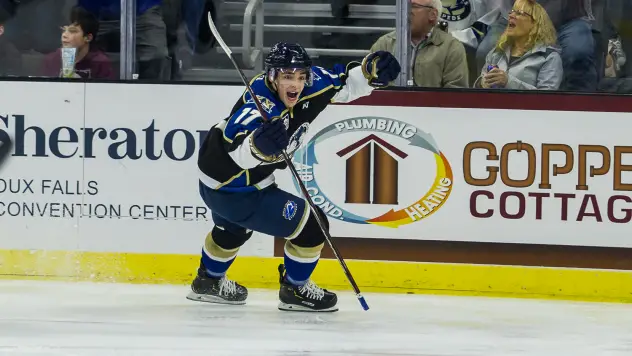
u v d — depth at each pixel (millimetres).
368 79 14805
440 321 15156
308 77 14344
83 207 17891
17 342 12969
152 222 17828
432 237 17531
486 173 17391
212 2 18359
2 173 17969
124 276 17891
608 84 17766
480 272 17469
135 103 17734
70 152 17859
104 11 18234
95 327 14039
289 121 14555
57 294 16672
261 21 18391
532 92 17266
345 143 17578
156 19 18234
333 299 15641
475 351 13102
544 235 17359
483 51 17938
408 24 17750
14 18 18531
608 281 17312
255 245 17766
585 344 13742
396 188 17547
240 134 13836
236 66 14055
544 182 17328
